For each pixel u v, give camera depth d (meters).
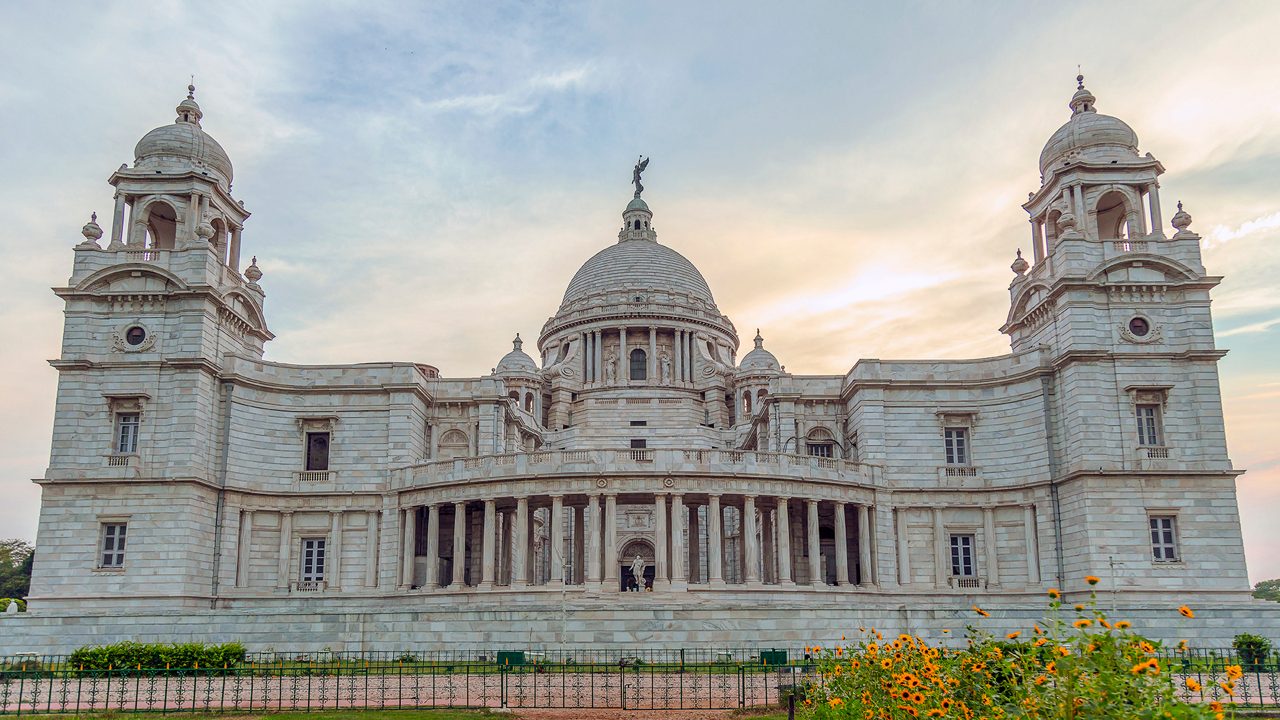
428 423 93.31
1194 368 80.69
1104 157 86.62
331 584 83.75
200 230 83.75
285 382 87.31
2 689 47.50
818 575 79.25
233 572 81.94
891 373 89.38
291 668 53.75
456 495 80.38
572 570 103.00
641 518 106.56
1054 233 90.69
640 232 161.25
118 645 55.06
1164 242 83.62
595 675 51.12
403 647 61.97
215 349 83.25
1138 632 64.81
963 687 25.53
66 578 76.31
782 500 79.50
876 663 28.19
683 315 139.12
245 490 83.06
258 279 95.25
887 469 86.75
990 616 63.41
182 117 91.50
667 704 40.59
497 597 75.19
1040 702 20.00
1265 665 55.53
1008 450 86.06
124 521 77.38
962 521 86.00
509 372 128.88
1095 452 78.75
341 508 85.25
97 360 80.44
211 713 39.09
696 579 84.19
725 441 120.44
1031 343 89.81
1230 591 76.19
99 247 83.69
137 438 79.50
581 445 120.12
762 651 51.94
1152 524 78.12
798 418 94.44
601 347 138.50
